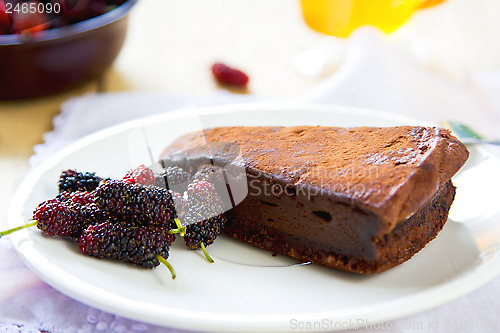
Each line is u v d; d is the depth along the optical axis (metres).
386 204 0.25
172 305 0.24
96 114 0.36
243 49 0.43
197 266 0.27
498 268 0.25
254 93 0.39
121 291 0.25
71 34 0.35
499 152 0.30
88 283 0.25
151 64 0.42
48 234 0.26
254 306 0.25
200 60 0.42
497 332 0.25
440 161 0.27
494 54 0.42
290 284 0.26
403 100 0.36
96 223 0.27
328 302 0.25
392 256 0.26
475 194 0.28
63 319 0.25
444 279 0.25
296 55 0.43
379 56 0.38
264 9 0.49
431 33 0.45
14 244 0.26
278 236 0.28
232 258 0.27
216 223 0.27
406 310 0.24
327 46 0.43
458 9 0.48
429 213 0.27
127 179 0.27
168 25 0.46
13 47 0.34
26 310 0.25
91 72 0.38
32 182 0.29
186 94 0.38
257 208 0.28
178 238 0.28
